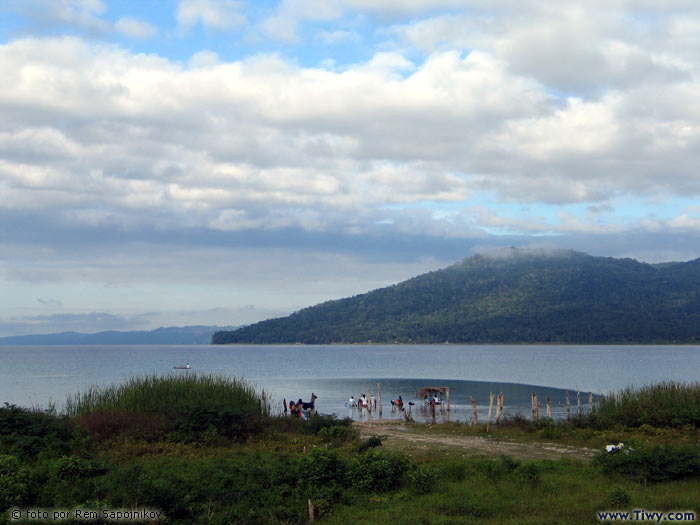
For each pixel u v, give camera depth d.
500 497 15.75
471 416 44.59
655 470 17.14
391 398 62.59
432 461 20.95
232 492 15.34
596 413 29.44
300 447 23.59
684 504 14.67
